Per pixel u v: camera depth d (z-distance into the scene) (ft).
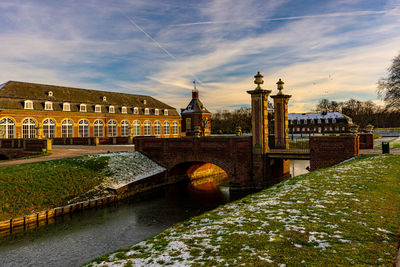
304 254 16.66
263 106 66.18
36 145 92.63
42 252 35.12
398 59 118.52
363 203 26.12
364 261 15.48
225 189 75.00
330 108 367.45
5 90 137.18
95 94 184.44
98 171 65.05
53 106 152.35
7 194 47.09
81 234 41.19
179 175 83.05
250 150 67.62
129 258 19.58
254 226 22.00
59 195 52.54
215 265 16.28
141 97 219.41
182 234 22.86
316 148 60.03
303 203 27.32
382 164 44.96
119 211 53.01
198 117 204.33
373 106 321.73
